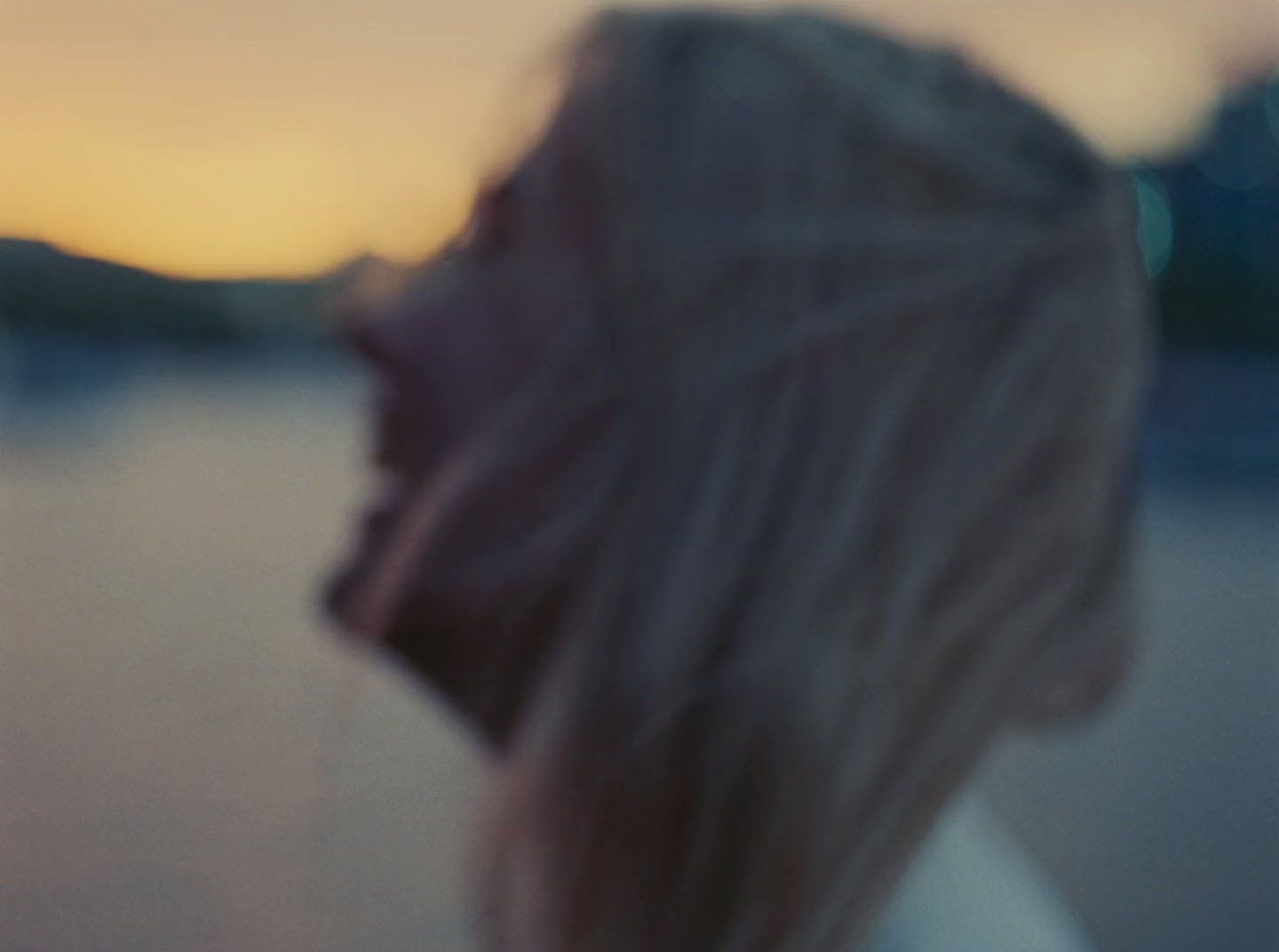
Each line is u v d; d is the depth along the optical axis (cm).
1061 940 60
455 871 51
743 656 48
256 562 462
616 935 48
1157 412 1253
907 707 49
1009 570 51
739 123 50
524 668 50
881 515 49
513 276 51
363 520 54
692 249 49
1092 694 54
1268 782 364
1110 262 53
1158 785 358
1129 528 55
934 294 50
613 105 50
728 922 48
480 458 50
